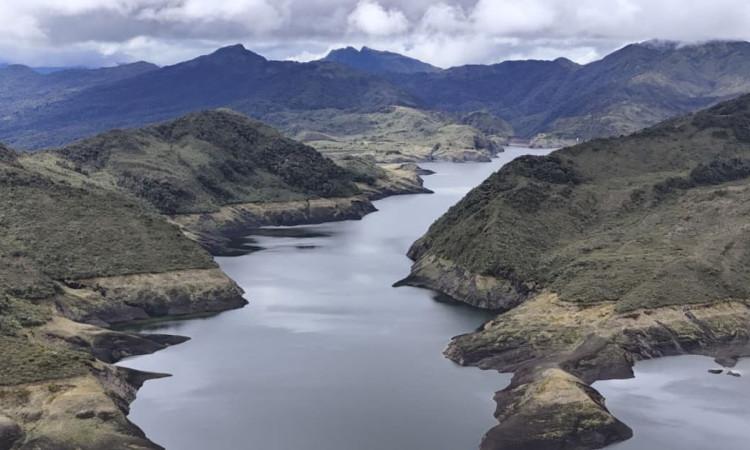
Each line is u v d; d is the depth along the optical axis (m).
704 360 121.25
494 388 112.19
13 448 87.75
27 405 93.56
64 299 140.38
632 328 124.38
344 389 111.81
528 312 135.25
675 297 130.25
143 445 91.25
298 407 105.38
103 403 96.50
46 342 122.19
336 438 96.06
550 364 113.31
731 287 134.62
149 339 131.75
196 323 145.25
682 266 137.50
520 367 117.69
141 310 148.12
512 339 125.56
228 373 118.12
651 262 142.50
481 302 156.50
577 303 131.75
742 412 102.38
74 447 88.56
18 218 157.50
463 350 124.88
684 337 124.88
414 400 107.69
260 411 104.00
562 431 95.00
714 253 143.38
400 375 117.38
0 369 97.38
